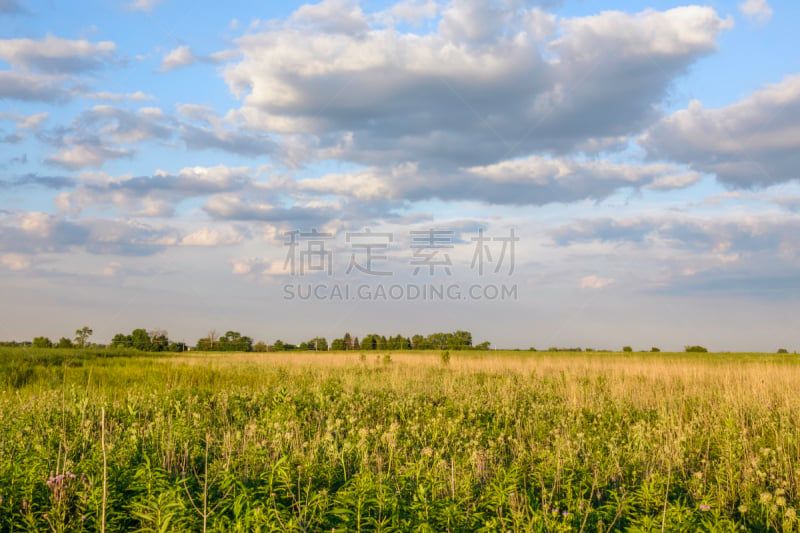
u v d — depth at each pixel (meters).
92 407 10.04
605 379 17.48
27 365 19.25
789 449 7.90
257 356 37.97
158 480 5.21
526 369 22.70
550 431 8.90
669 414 10.77
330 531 4.45
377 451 7.12
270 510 4.55
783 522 4.82
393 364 26.86
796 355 45.31
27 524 4.51
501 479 5.82
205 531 4.21
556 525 4.55
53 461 6.30
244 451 6.77
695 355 46.84
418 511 4.82
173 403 11.06
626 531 4.75
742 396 12.84
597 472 6.25
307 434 8.93
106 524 4.59
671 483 6.19
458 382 17.47
